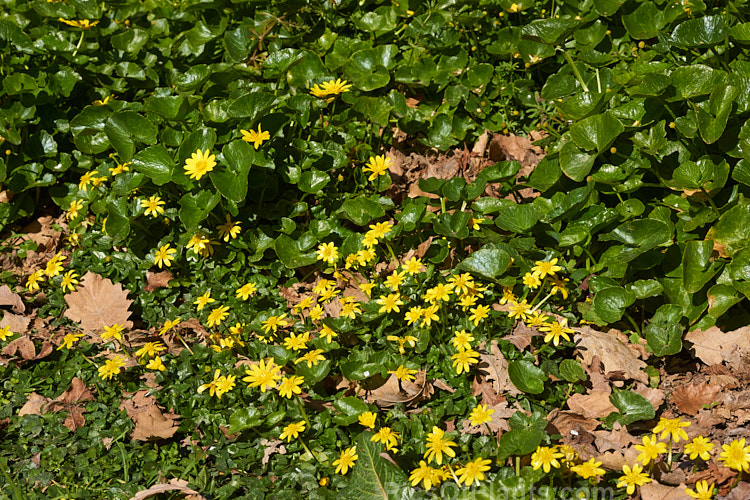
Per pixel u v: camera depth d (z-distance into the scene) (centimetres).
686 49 146
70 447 125
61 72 152
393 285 132
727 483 119
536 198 141
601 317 130
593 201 138
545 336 130
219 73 150
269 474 123
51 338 135
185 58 160
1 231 146
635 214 135
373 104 147
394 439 121
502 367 128
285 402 127
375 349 132
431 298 130
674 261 133
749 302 131
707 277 129
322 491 120
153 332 136
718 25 139
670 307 130
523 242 133
